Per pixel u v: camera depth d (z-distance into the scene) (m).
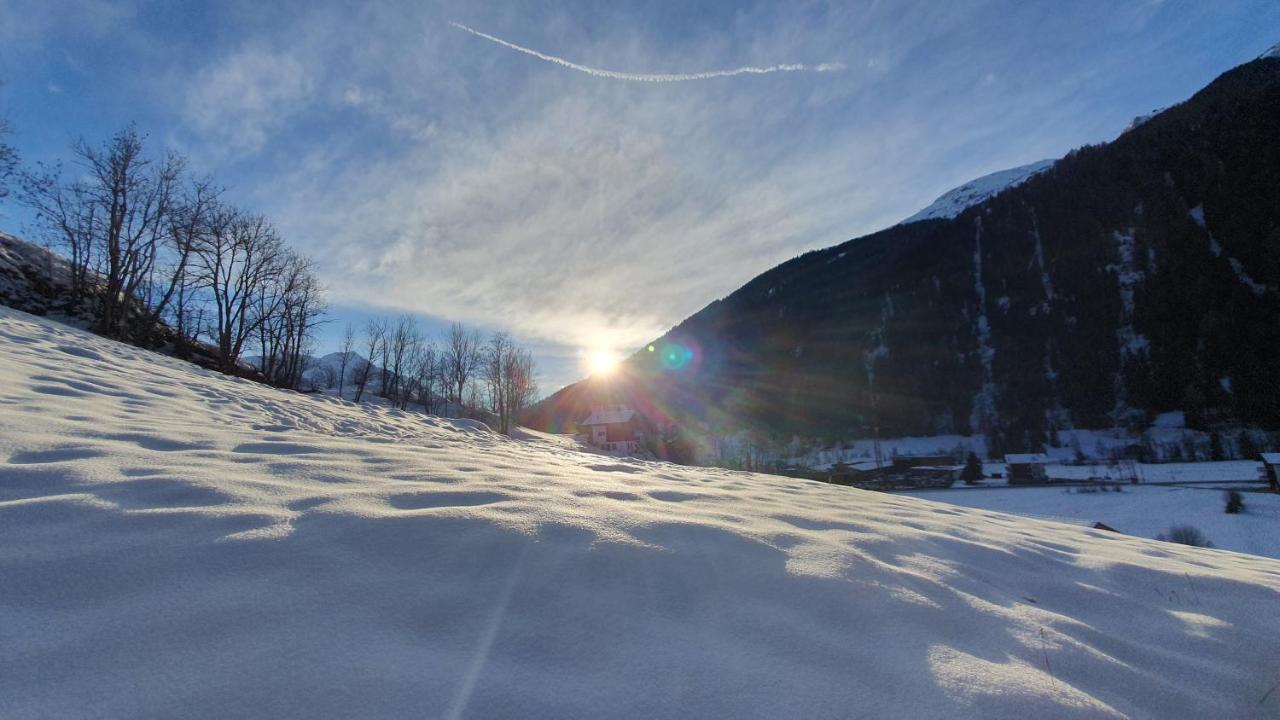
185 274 26.14
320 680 1.59
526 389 62.81
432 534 2.52
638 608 2.19
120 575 1.94
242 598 1.90
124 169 23.33
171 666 1.58
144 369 9.29
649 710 1.67
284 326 33.09
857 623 2.30
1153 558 4.24
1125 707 2.06
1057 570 3.57
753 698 1.76
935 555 3.40
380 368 52.91
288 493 2.92
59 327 11.86
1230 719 2.10
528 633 1.94
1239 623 2.91
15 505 2.30
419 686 1.62
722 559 2.73
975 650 2.24
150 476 2.90
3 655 1.55
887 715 1.76
